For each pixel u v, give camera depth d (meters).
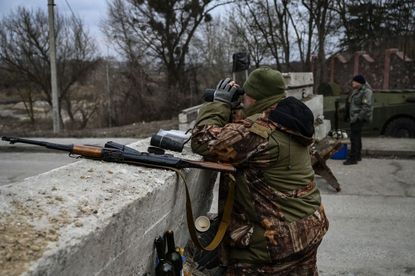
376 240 4.88
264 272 2.10
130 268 1.87
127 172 2.17
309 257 2.13
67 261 1.35
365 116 8.95
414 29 20.52
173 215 2.39
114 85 30.30
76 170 2.12
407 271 4.08
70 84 30.52
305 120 2.16
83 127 30.36
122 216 1.70
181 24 31.03
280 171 2.13
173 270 2.08
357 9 22.78
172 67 31.45
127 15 30.84
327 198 6.65
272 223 2.08
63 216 1.56
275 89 2.28
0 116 34.62
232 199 2.25
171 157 2.32
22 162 10.31
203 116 2.38
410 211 5.96
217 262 2.50
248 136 2.12
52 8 18.03
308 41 23.42
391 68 20.56
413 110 12.25
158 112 29.84
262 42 25.56
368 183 7.58
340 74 22.28
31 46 29.80
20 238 1.36
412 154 9.90
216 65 32.22
